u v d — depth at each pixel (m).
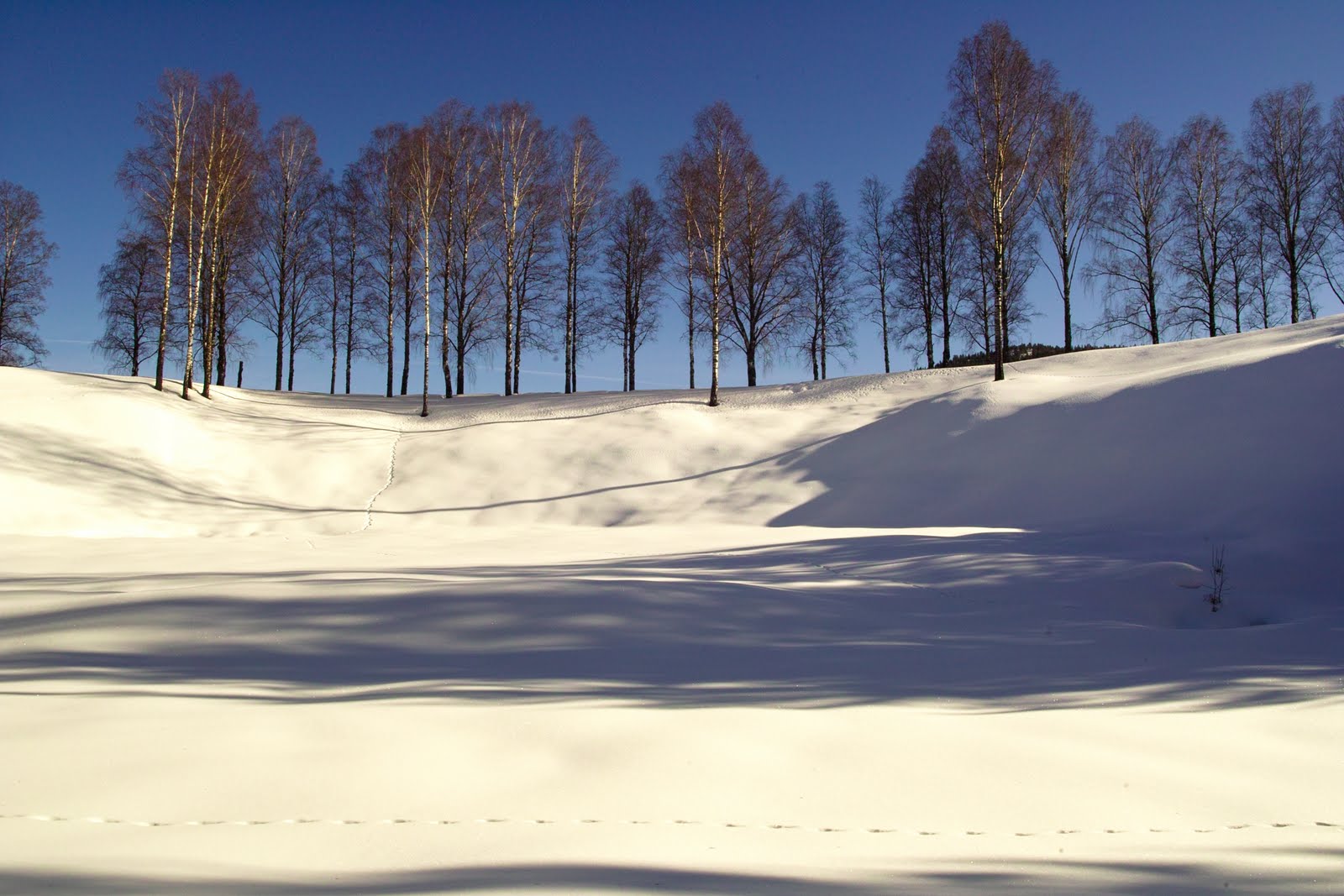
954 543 10.86
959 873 2.46
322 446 21.94
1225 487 12.77
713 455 21.05
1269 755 3.58
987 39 22.86
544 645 5.39
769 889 2.31
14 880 2.25
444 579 7.01
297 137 31.20
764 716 4.02
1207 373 17.14
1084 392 19.17
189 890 2.21
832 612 6.87
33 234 33.34
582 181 31.23
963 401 20.88
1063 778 3.30
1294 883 2.43
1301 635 5.98
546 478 20.16
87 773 3.11
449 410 27.50
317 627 5.52
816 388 27.06
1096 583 8.01
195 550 11.11
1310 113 29.36
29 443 17.77
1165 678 4.93
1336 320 23.28
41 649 5.06
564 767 3.31
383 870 2.39
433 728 3.72
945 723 3.98
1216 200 30.62
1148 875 2.47
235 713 3.90
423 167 25.53
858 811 2.95
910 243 34.28
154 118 21.84
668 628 5.90
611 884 2.32
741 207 27.09
